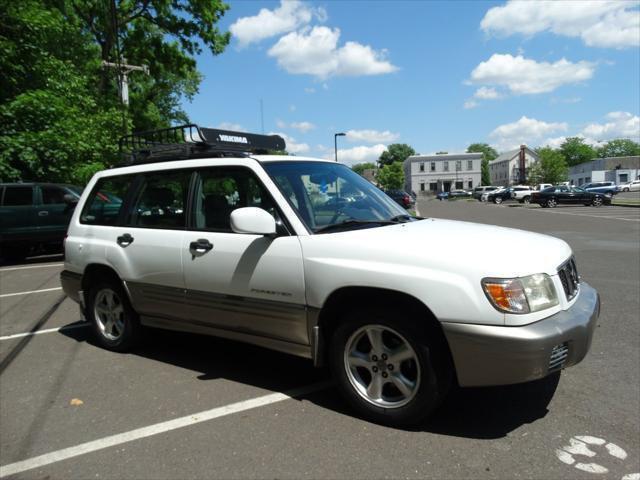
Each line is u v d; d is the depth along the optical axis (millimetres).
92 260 4871
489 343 2795
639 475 2625
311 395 3785
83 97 18016
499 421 3270
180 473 2779
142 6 29359
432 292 2930
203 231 4055
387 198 4430
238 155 4105
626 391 3680
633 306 6117
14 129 14539
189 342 5238
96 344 5254
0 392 4016
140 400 3779
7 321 6289
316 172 4125
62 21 18938
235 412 3523
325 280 3299
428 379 3027
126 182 4832
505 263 2914
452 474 2672
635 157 92938
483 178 125562
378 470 2734
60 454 3037
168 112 42000
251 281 3680
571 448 2908
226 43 30609
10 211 11328
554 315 2953
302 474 2723
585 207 34031
